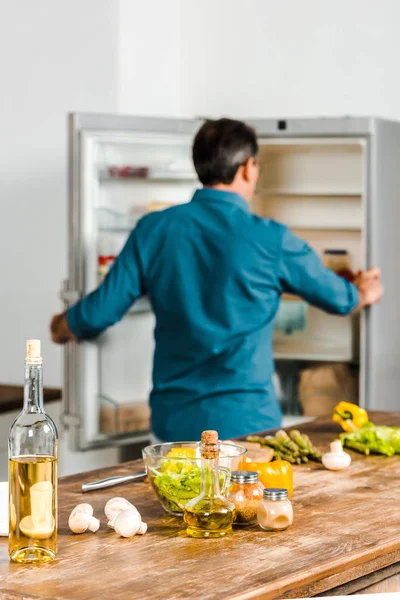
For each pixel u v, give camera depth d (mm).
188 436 2879
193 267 2885
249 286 2832
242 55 5047
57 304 4773
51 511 1452
